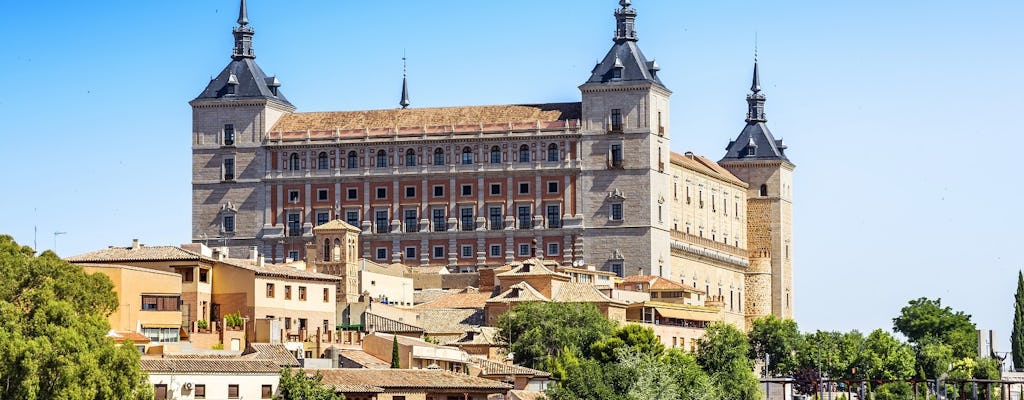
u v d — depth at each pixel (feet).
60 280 601.62
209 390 565.53
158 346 643.86
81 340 526.57
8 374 509.76
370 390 583.58
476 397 612.29
